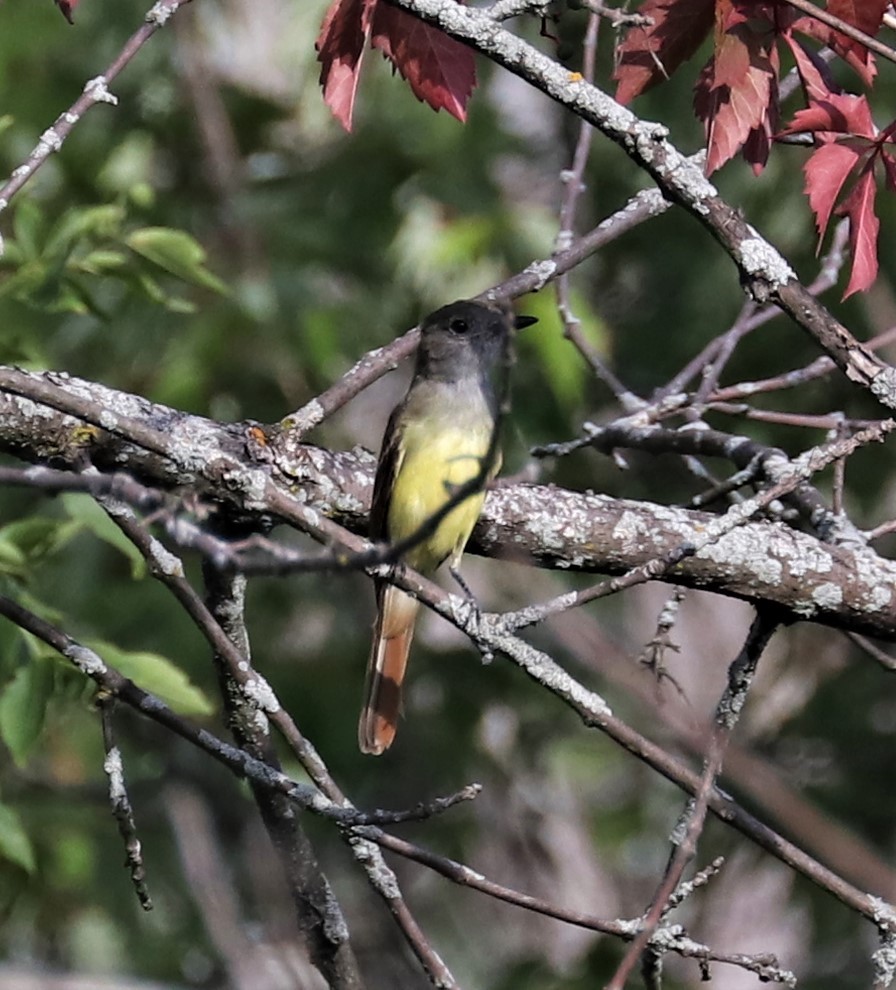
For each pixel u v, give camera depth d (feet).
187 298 42.83
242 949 37.19
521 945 52.42
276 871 38.60
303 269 44.62
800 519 22.82
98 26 48.75
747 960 18.17
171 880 42.60
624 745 18.58
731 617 58.85
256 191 47.29
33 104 47.01
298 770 38.73
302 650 47.57
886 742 45.01
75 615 41.06
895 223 43.11
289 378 43.01
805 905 45.24
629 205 24.97
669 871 17.85
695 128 45.57
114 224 26.84
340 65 19.24
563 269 24.27
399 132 48.67
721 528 17.74
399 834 48.14
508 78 54.03
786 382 25.82
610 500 20.89
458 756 48.21
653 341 48.55
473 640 18.38
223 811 40.91
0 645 24.11
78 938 42.06
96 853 41.98
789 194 44.83
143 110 48.60
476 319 24.56
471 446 24.40
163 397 41.45
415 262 46.70
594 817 54.44
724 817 18.80
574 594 18.24
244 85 52.06
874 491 46.62
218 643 19.02
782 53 23.70
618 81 19.31
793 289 19.40
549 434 44.42
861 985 43.65
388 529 20.97
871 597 20.25
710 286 47.01
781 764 45.37
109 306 42.22
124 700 18.78
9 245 26.71
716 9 18.30
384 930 45.52
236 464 17.88
